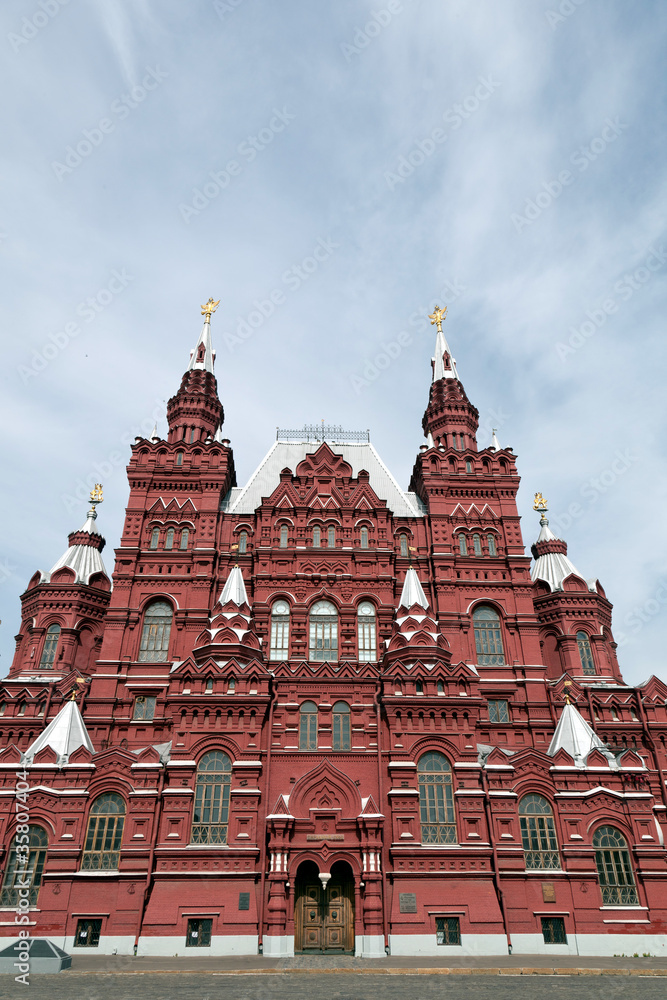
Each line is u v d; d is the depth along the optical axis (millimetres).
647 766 50938
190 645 51219
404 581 54500
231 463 63188
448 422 66062
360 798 42000
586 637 58500
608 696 53469
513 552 56750
